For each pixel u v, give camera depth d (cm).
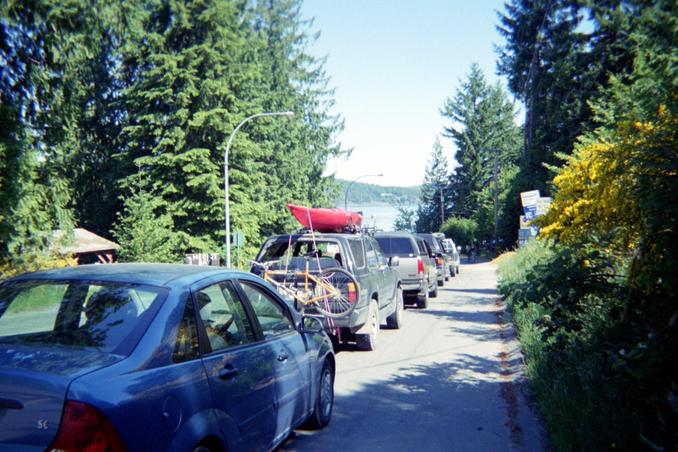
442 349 1003
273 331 488
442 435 558
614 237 577
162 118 3372
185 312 364
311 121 5112
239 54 3653
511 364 859
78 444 264
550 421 535
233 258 3503
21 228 1791
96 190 4016
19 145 1394
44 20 1245
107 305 352
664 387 431
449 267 2855
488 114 7844
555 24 3975
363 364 884
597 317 645
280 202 4581
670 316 510
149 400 301
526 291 621
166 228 3369
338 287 890
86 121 3738
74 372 286
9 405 274
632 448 435
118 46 1994
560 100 3650
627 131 505
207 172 3438
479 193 7688
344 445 531
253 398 410
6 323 352
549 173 3931
